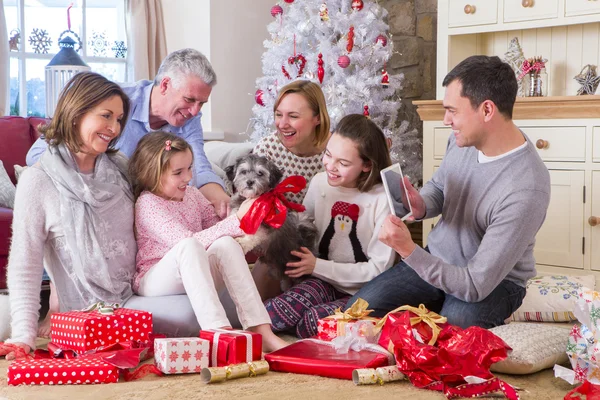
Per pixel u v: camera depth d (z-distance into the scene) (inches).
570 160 154.1
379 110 196.2
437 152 173.6
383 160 104.1
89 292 95.7
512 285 95.7
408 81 214.4
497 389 76.2
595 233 152.1
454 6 177.8
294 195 114.7
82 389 77.5
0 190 129.0
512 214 88.6
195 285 89.7
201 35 221.1
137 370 82.4
